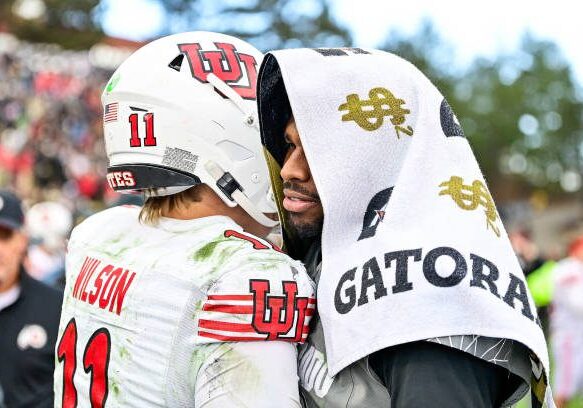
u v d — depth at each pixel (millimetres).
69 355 1697
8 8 26250
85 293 1688
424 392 1257
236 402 1418
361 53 1566
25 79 18938
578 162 36188
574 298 5754
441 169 1422
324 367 1443
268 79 1658
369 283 1364
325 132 1486
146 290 1554
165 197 1722
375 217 1444
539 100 35594
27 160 15250
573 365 5832
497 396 1391
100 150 17922
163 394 1507
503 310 1307
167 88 1688
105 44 24203
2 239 3111
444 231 1360
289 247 1699
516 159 35406
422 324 1291
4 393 3092
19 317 3111
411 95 1495
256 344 1445
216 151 1692
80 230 1859
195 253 1549
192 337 1486
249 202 1732
